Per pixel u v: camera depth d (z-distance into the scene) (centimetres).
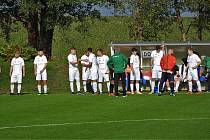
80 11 7494
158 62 5241
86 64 5400
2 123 3416
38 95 5194
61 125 3309
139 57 5719
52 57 8156
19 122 3450
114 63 4903
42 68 5372
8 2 7606
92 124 3328
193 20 7431
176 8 7219
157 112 3806
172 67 4969
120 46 5897
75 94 5275
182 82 5650
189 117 3559
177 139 2808
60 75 6700
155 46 5856
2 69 6800
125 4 7269
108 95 5062
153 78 5275
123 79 4916
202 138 2823
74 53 5372
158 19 7250
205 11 7275
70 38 9588
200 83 5488
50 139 2862
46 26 7406
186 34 7750
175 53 5953
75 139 2850
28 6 7000
